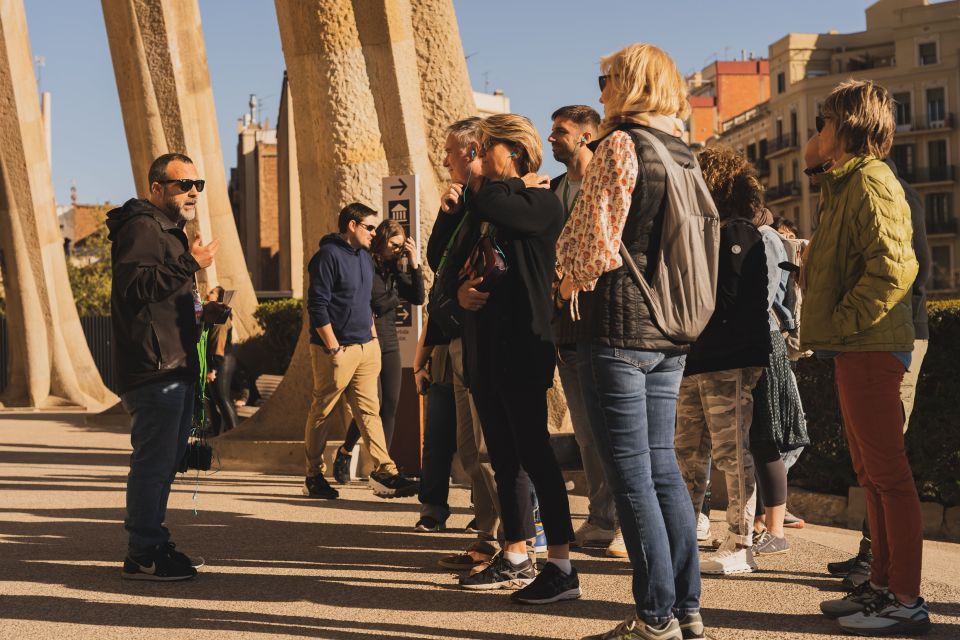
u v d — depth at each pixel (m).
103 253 51.53
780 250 5.64
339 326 7.55
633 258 3.69
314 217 9.57
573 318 3.71
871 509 4.23
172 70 17.83
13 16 21.89
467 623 4.16
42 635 3.99
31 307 22.33
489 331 4.48
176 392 4.95
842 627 4.04
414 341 8.52
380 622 4.18
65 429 15.87
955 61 70.44
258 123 57.09
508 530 4.77
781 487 5.57
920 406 7.38
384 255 8.26
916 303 4.53
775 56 78.75
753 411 5.55
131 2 17.59
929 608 4.39
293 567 5.21
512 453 4.73
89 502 7.44
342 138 9.32
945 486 7.28
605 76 3.89
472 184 4.88
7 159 22.08
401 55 9.44
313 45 9.32
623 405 3.70
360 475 9.00
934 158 71.44
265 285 49.31
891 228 4.00
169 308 4.97
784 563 5.32
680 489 3.82
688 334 3.71
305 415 9.73
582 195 3.66
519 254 4.50
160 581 4.88
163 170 5.06
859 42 75.69
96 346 27.92
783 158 78.12
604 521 5.80
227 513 6.92
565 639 3.94
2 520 6.57
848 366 4.16
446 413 6.23
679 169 3.71
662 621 3.68
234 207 56.38
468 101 9.94
